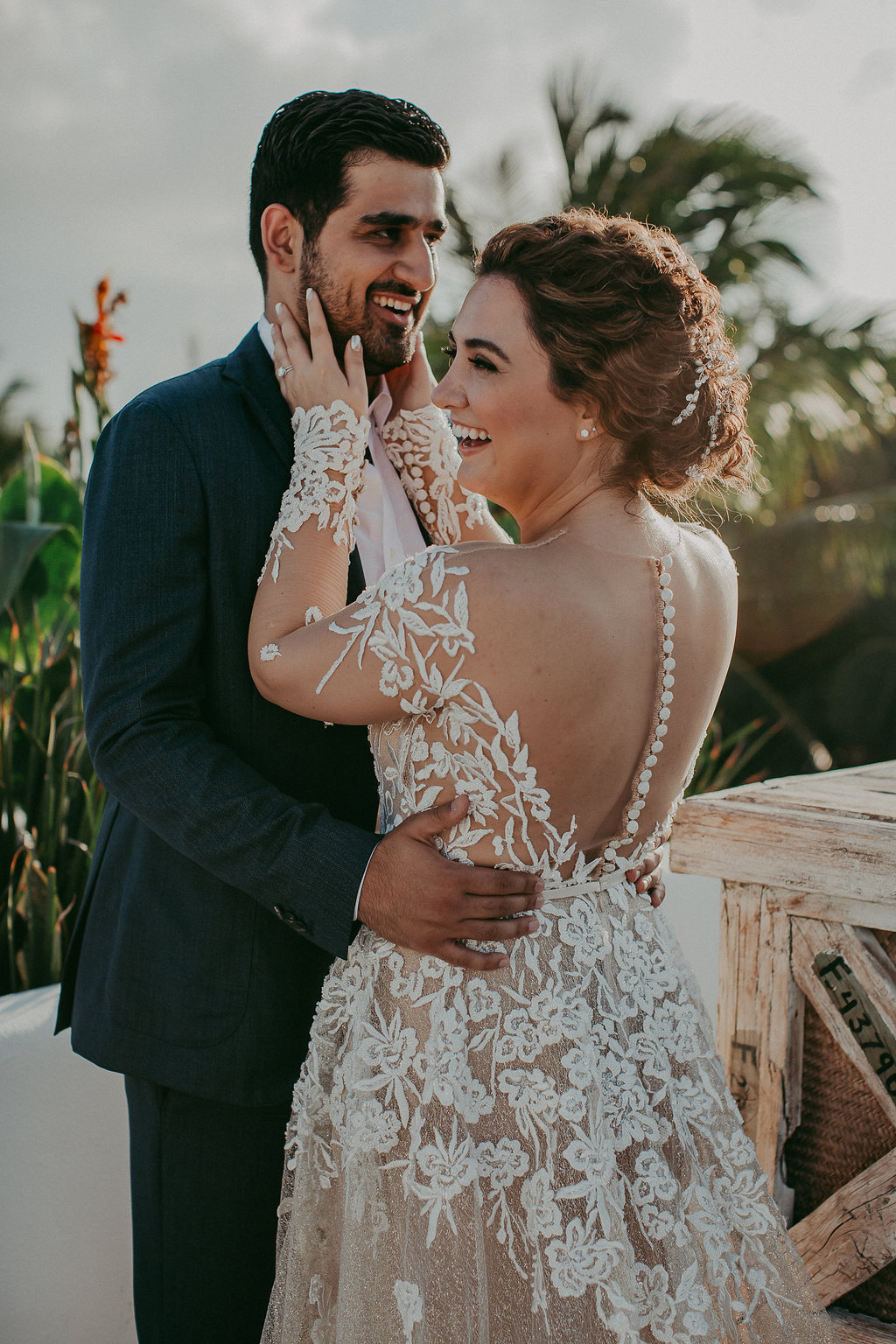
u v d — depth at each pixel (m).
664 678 1.20
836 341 9.44
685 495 1.32
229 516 1.38
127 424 1.37
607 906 1.27
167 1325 1.47
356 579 1.51
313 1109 1.31
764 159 9.30
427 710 1.20
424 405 1.68
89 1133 1.84
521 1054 1.18
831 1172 1.64
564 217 1.24
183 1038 1.40
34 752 2.52
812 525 10.11
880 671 11.02
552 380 1.20
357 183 1.40
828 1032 1.64
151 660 1.32
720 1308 1.21
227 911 1.41
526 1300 1.17
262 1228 1.47
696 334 1.22
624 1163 1.21
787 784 1.75
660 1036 1.27
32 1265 1.76
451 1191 1.16
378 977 1.26
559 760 1.16
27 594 2.95
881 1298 1.58
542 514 1.28
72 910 2.48
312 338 1.42
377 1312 1.19
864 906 1.52
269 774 1.42
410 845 1.21
